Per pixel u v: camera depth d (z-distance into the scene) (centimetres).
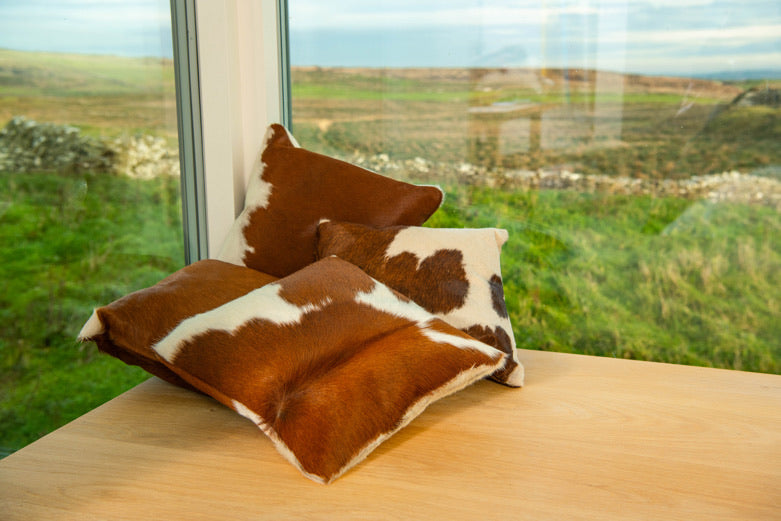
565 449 112
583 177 172
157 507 94
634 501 97
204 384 114
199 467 105
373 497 97
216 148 169
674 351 172
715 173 163
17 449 121
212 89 166
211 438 115
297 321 118
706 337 169
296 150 162
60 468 104
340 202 156
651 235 170
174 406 127
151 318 121
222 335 114
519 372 137
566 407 129
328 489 99
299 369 112
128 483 100
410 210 155
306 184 158
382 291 133
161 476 102
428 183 182
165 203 161
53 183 126
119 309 120
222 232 173
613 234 172
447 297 140
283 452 104
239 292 136
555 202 175
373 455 109
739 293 166
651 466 106
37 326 124
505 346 138
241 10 169
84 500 96
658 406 130
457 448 112
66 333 131
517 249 180
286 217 155
